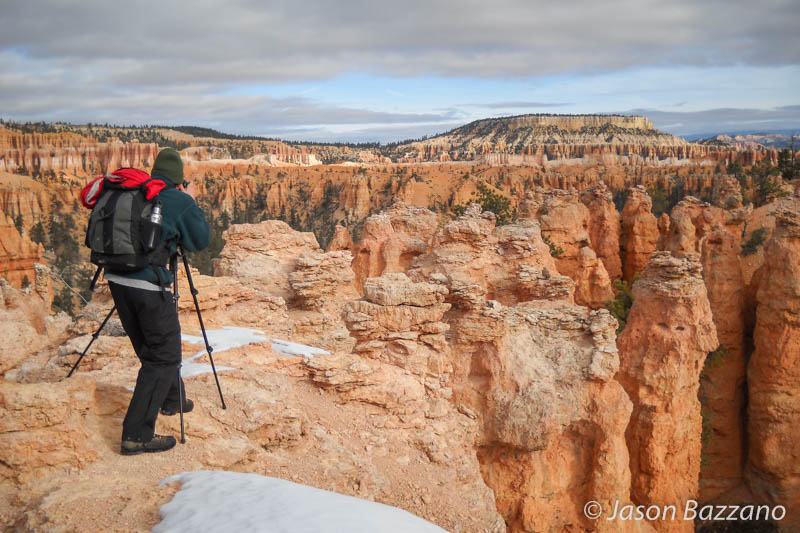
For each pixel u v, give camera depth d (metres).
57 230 135.50
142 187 7.03
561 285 29.95
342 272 22.22
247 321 16.62
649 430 26.94
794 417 36.97
